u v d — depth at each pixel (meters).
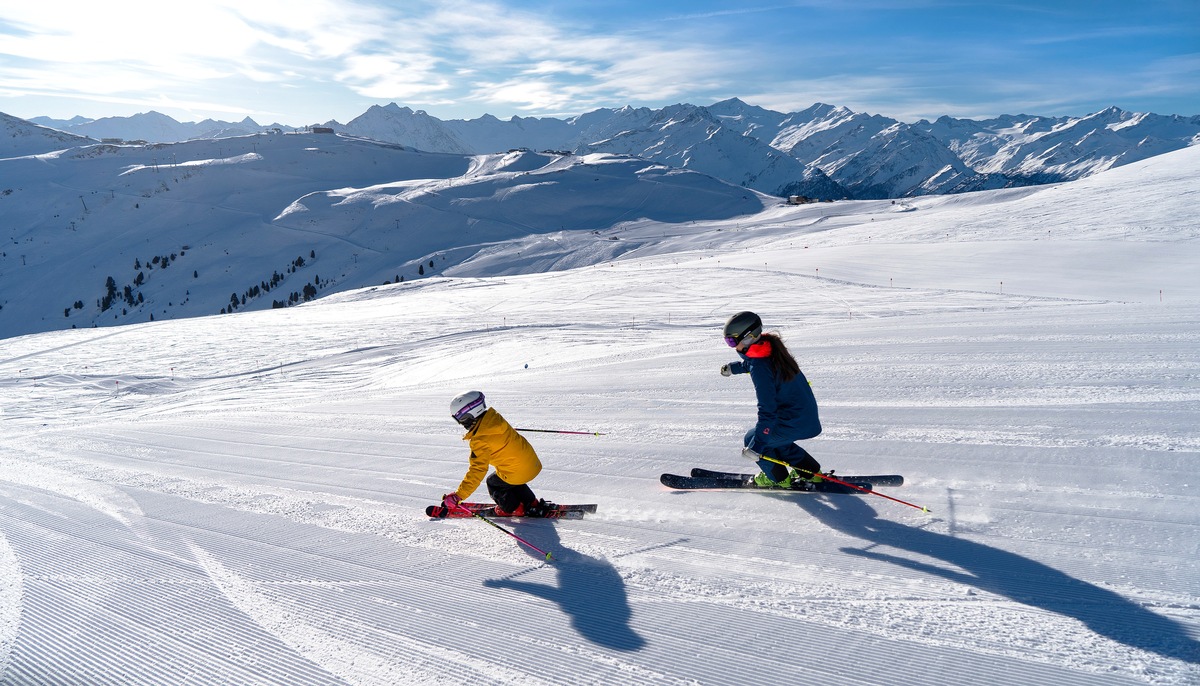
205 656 3.42
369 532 5.10
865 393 8.43
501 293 52.56
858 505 4.79
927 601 3.46
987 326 13.89
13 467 8.77
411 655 3.30
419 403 12.10
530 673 3.08
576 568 4.19
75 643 3.65
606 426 8.15
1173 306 15.02
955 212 78.00
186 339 38.66
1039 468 5.18
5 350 38.75
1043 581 3.54
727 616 3.46
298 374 27.88
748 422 7.74
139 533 5.45
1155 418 6.17
